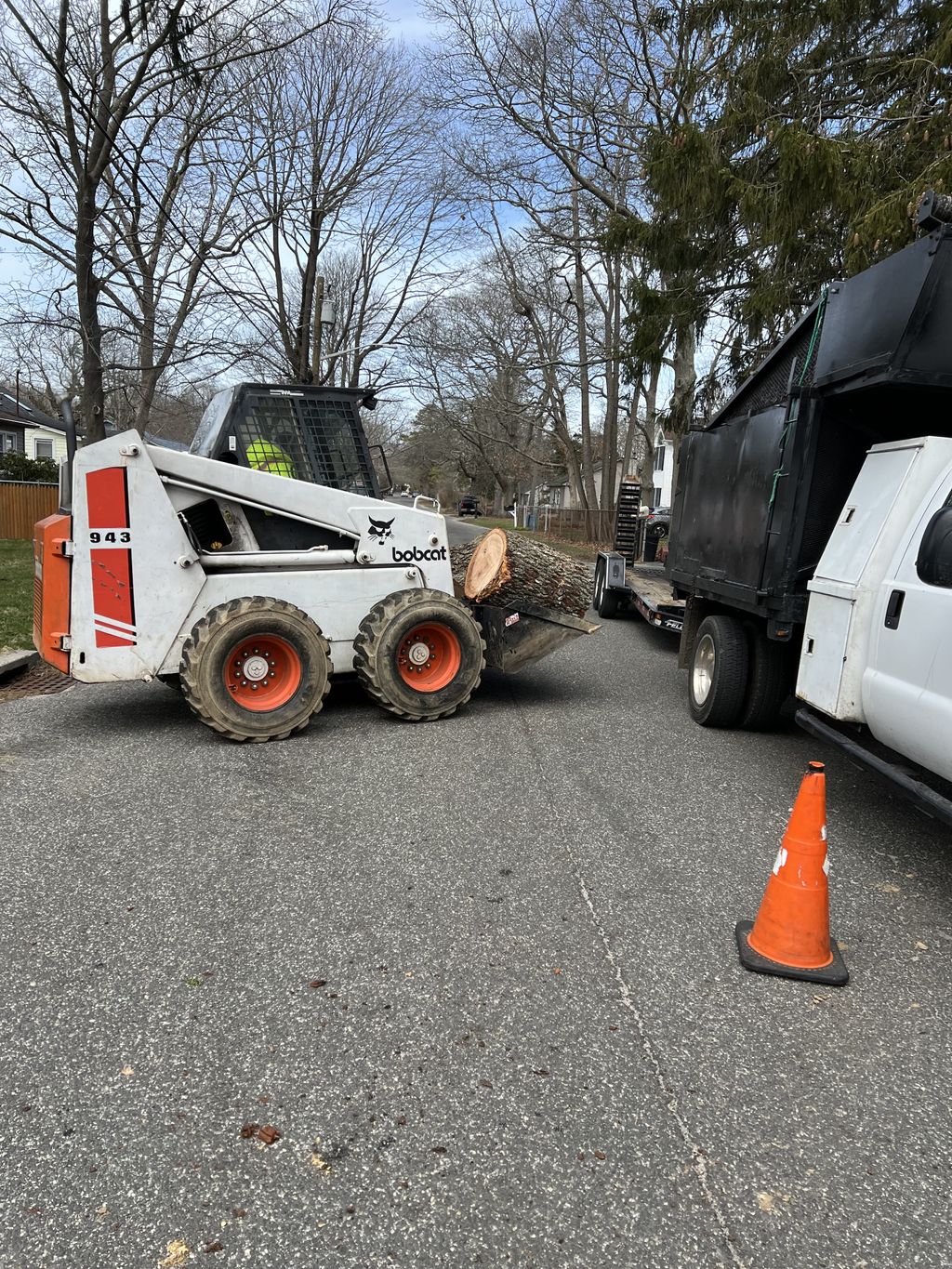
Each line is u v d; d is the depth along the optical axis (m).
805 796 3.34
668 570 8.63
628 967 3.28
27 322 13.18
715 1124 2.47
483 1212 2.13
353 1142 2.36
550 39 22.36
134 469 5.89
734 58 14.87
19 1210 2.11
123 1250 2.00
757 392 6.64
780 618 5.70
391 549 6.77
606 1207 2.16
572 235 25.48
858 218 10.75
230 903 3.71
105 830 4.46
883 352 4.54
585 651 10.58
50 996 3.01
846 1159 2.35
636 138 21.84
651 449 29.11
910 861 4.39
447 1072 2.65
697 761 5.96
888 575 4.39
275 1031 2.84
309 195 19.73
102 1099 2.51
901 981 3.27
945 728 3.71
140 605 6.00
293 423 6.94
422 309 25.97
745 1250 2.04
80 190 11.77
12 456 28.61
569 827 4.65
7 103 11.70
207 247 14.91
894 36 13.67
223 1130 2.39
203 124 13.55
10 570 14.88
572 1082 2.62
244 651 6.10
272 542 6.54
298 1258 2.00
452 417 34.19
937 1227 2.12
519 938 3.47
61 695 7.48
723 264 15.56
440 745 6.16
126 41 11.91
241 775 5.37
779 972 3.25
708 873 4.13
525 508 50.94
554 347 32.25
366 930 3.51
